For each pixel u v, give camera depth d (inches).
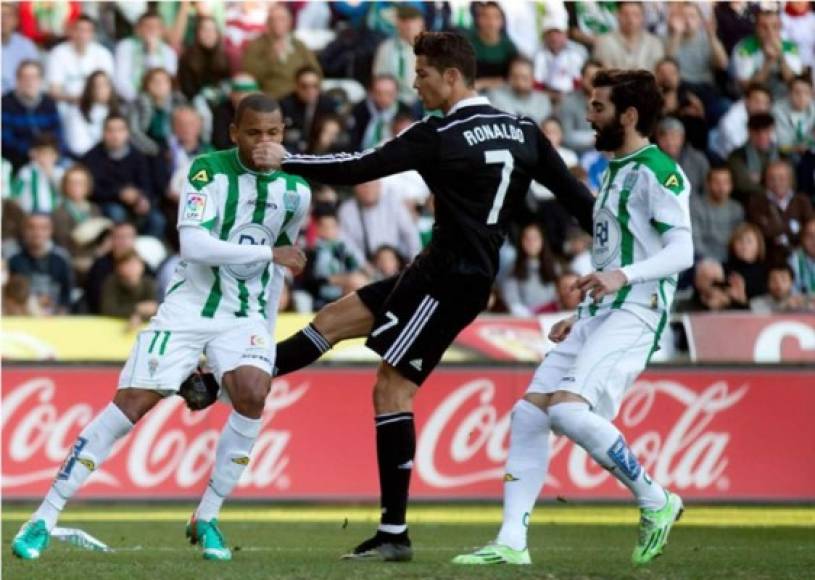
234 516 1627.7
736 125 2023.9
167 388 917.8
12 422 1721.2
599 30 2123.5
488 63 2064.5
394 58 2080.5
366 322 987.3
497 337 1792.6
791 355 1807.3
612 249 895.1
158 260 1936.5
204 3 2102.6
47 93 2020.2
